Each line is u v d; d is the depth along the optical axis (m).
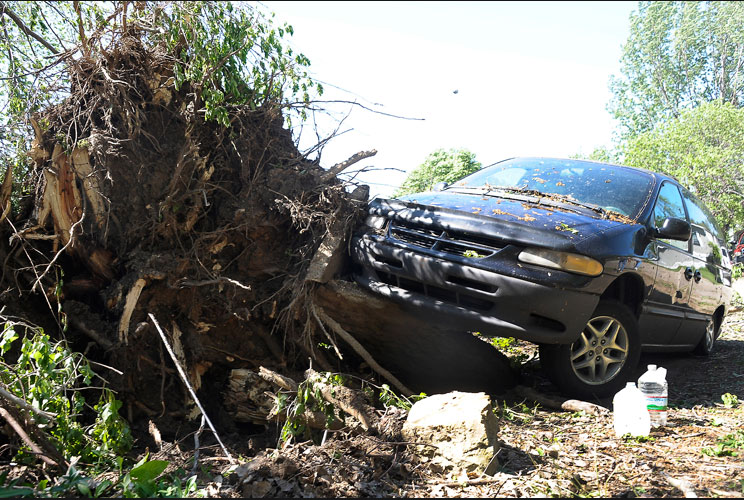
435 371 4.96
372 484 3.06
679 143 23.89
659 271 5.20
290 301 4.43
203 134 4.73
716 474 3.27
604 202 5.30
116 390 3.98
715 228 7.47
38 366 3.42
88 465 3.26
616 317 4.72
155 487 2.82
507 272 4.20
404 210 4.82
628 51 42.19
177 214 4.48
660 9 40.97
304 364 4.64
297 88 5.09
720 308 7.27
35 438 3.17
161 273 4.14
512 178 5.83
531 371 5.53
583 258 4.24
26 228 4.36
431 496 2.98
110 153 4.31
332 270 4.58
